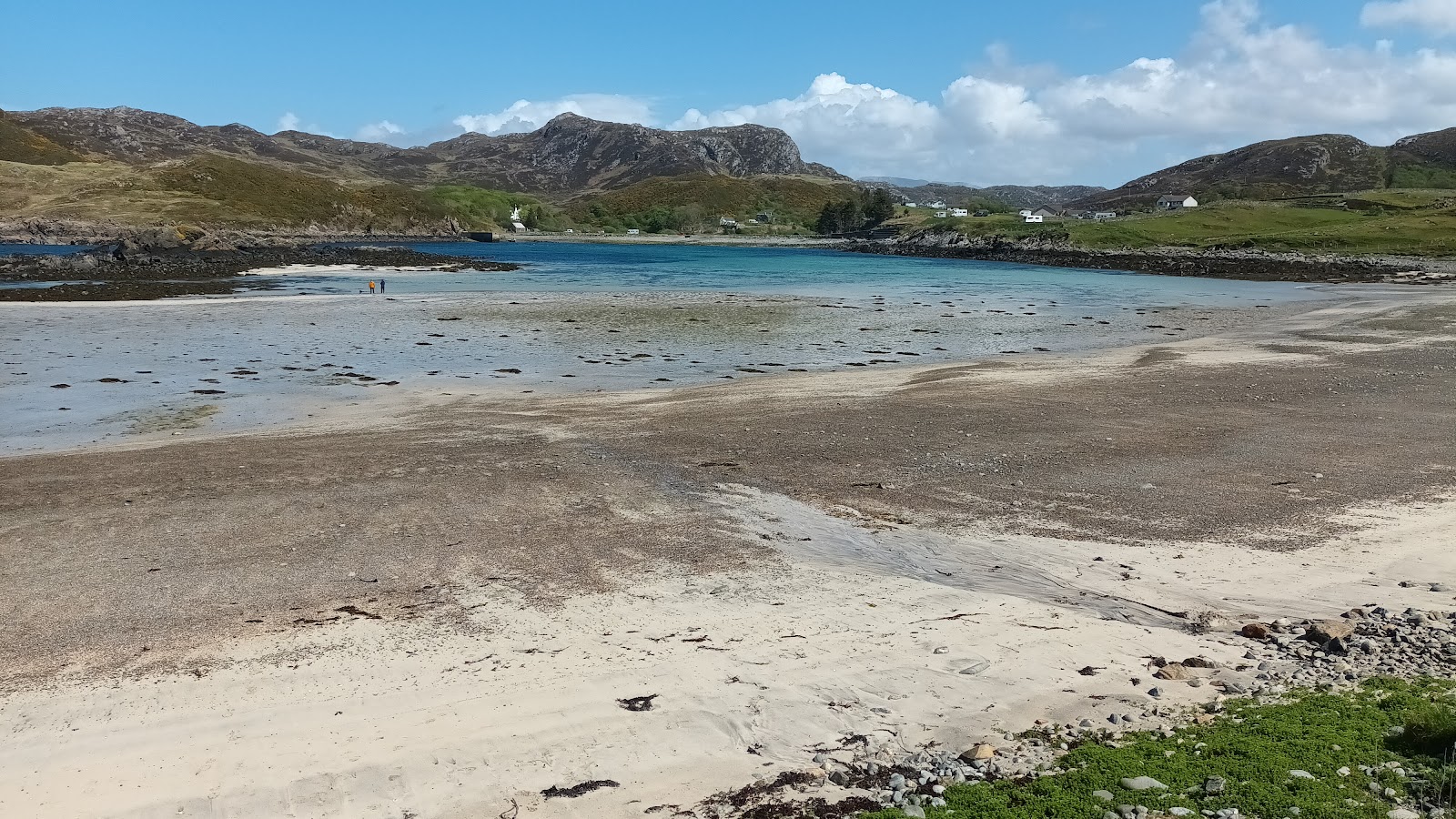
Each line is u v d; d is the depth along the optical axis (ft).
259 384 94.27
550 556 43.19
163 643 33.71
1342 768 22.27
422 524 47.96
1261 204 506.07
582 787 24.21
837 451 63.62
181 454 63.72
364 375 100.68
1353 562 40.24
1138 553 42.45
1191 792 21.79
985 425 71.92
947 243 492.13
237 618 36.01
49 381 93.45
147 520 48.49
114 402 84.12
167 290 189.26
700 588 39.17
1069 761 24.02
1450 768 21.53
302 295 190.49
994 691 29.17
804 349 125.59
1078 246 408.26
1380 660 29.53
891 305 190.80
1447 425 69.56
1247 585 38.11
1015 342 132.98
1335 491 51.55
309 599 37.99
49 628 35.01
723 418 76.59
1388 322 148.56
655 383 97.40
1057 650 32.24
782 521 48.42
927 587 39.06
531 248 515.09
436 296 195.21
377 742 26.68
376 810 23.40
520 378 100.27
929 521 48.14
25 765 25.54
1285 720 25.12
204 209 512.63
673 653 32.58
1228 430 68.54
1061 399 83.41
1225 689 28.35
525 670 31.37
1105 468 57.98
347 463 61.00
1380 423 70.54
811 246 627.46
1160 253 366.63
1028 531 46.16
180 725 27.76
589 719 27.84
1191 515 47.93
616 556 43.16
